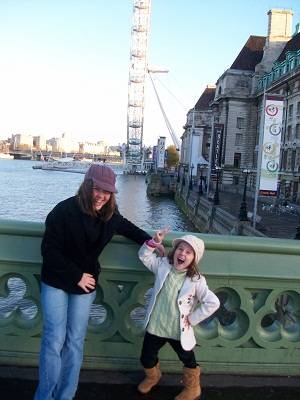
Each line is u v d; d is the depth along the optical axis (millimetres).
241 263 2824
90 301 2430
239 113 54375
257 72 53344
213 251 2805
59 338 2350
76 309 2393
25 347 2881
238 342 2912
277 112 15758
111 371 2904
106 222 2363
